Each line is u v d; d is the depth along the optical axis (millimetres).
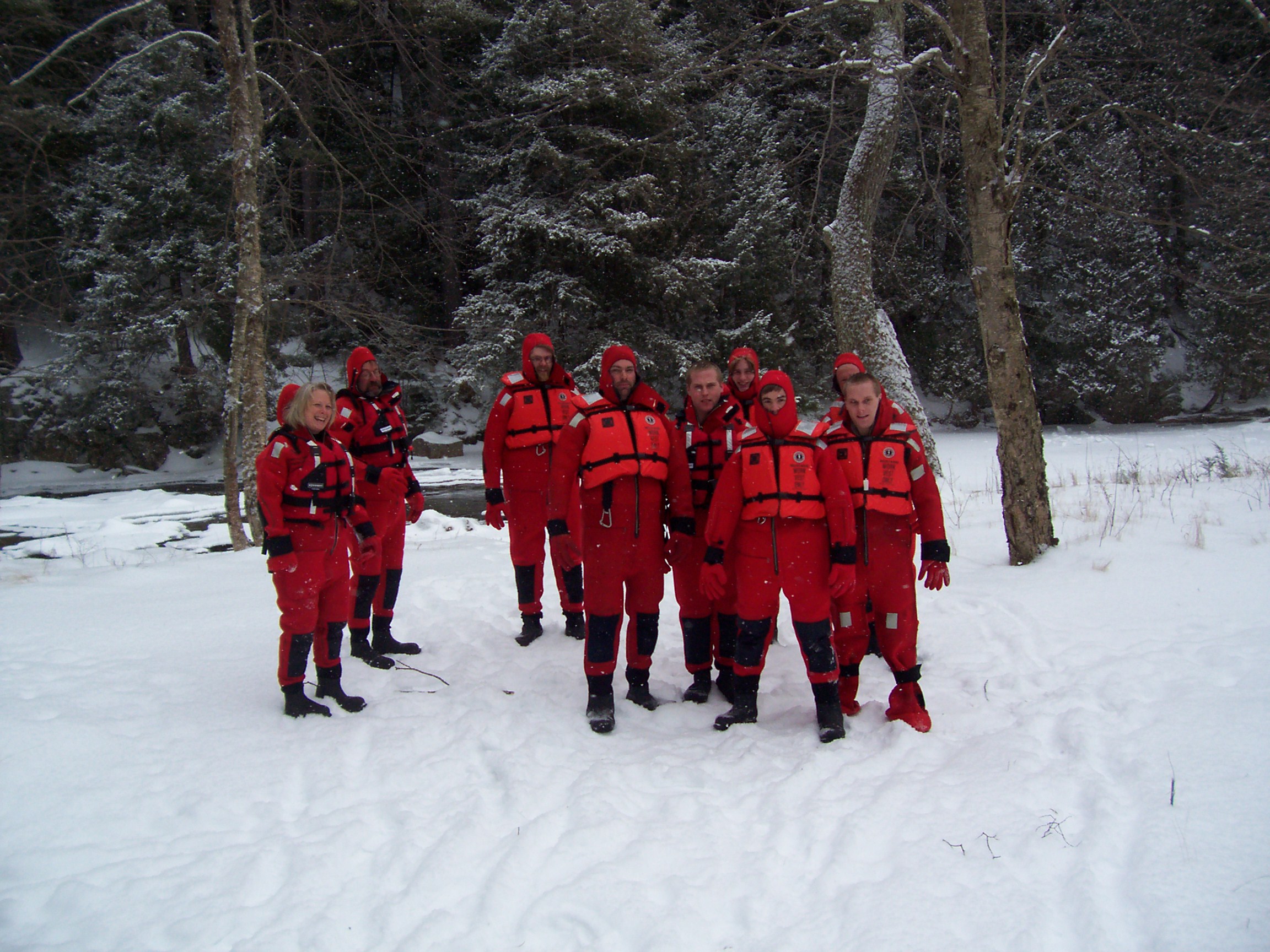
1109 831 2727
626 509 4035
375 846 2918
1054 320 25438
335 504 4109
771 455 3793
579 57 21078
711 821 3004
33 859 2777
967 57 6652
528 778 3377
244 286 9891
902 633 3832
